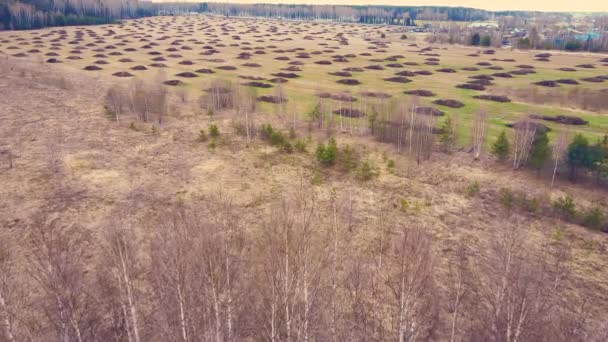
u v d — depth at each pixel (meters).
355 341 18.53
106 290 19.69
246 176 40.41
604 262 27.44
